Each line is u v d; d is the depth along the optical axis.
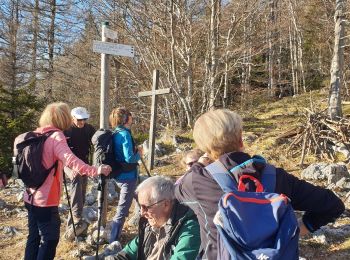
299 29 28.12
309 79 29.91
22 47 27.23
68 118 4.29
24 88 17.38
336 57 12.11
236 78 27.66
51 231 4.16
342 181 8.01
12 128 15.46
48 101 25.00
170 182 2.65
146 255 2.76
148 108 21.94
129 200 5.33
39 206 4.11
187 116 16.39
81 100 24.83
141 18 19.27
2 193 8.69
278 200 1.94
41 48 27.89
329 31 27.23
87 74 25.20
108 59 6.14
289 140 11.38
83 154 5.64
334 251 5.12
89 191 7.88
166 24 18.41
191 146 12.32
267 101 24.62
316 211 2.19
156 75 10.19
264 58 30.73
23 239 6.27
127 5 19.19
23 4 28.09
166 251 2.55
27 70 26.44
